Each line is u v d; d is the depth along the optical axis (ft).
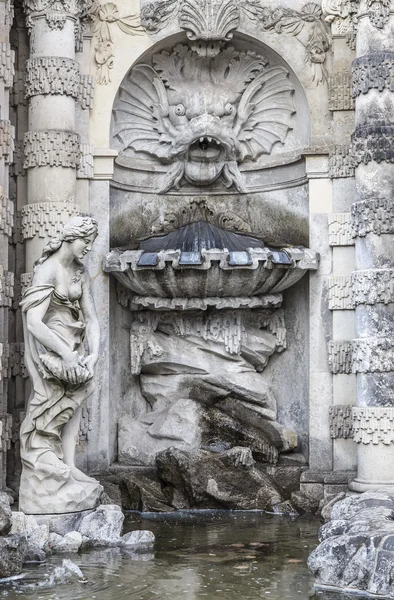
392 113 47.14
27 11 49.11
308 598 31.71
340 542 33.81
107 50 51.29
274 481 49.06
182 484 47.39
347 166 49.93
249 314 51.62
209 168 53.52
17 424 48.83
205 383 50.78
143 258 47.83
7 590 32.45
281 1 51.52
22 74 50.70
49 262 40.81
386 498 40.19
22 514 37.99
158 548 38.68
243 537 40.75
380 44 47.29
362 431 46.29
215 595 31.78
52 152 48.39
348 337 49.67
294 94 52.60
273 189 53.16
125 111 52.90
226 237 50.85
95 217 50.52
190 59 53.31
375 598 31.99
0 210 44.19
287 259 48.39
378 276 46.29
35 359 40.55
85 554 37.70
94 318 41.86
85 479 41.91
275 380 52.60
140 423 51.29
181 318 51.13
